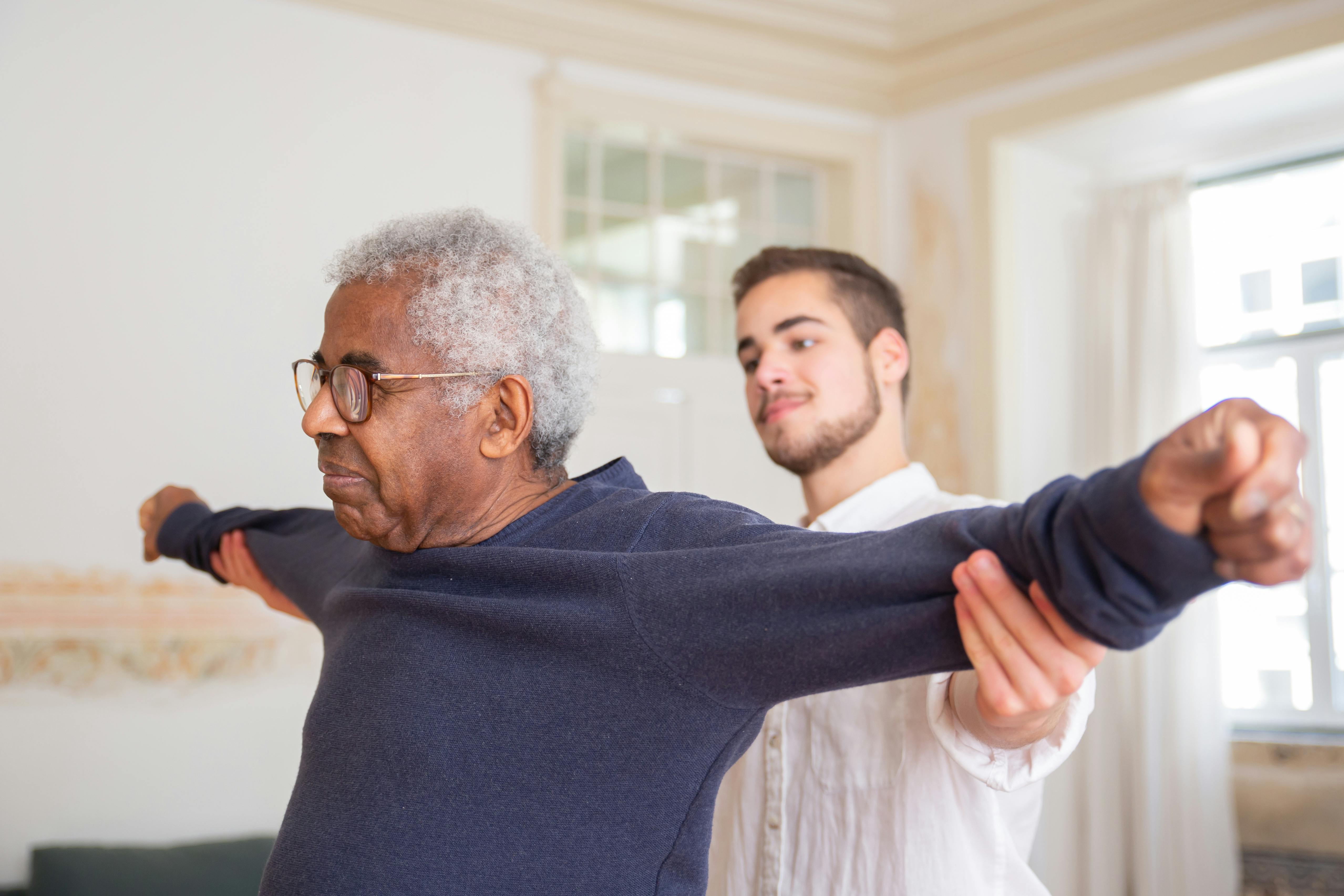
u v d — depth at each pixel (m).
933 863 1.37
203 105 3.65
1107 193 4.84
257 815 3.59
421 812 0.96
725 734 0.98
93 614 3.40
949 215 4.70
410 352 1.02
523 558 1.02
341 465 1.05
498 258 1.06
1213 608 4.38
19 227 3.37
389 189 3.93
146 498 3.48
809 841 1.48
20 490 3.33
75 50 3.47
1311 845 4.24
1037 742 1.15
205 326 3.59
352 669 1.07
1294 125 4.39
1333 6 3.72
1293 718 4.59
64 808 3.35
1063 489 0.76
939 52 4.61
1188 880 4.27
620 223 4.46
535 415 1.08
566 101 4.21
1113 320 4.74
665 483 4.33
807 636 0.87
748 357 1.81
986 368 4.52
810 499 1.79
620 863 0.96
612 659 0.97
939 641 0.84
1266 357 4.81
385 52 3.96
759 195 4.80
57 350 3.39
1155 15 4.07
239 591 3.61
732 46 4.45
